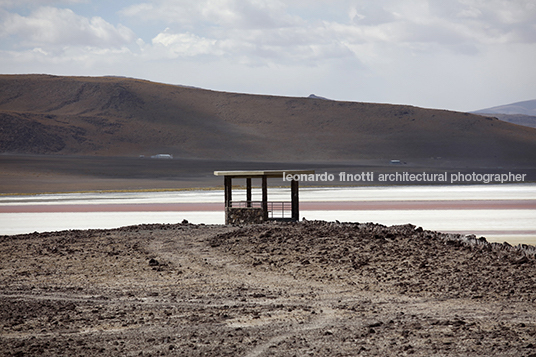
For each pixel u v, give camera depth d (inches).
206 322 328.5
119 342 287.9
